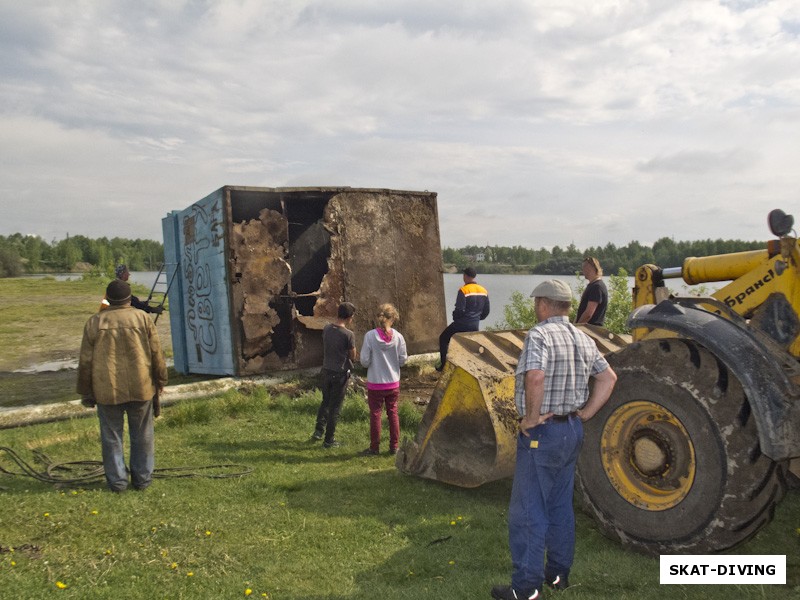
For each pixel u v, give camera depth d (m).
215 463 6.54
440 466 5.86
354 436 7.66
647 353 4.23
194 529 4.74
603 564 4.04
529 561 3.47
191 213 11.24
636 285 5.57
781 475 3.82
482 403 5.70
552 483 3.57
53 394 10.18
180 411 8.31
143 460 5.68
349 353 7.27
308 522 4.93
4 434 7.46
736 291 4.52
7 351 15.74
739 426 3.78
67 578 3.91
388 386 6.91
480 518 5.03
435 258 12.25
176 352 12.34
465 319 9.69
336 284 11.01
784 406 3.72
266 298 10.38
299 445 7.32
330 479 6.04
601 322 7.77
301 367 10.70
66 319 23.44
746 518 3.75
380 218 11.55
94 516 4.98
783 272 4.32
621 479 4.34
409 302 11.85
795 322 4.27
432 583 3.90
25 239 149.25
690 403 3.94
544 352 3.49
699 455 3.89
